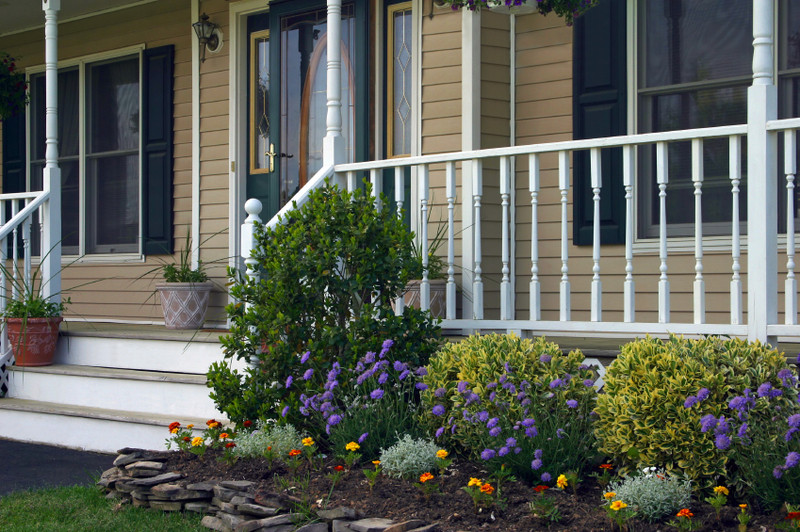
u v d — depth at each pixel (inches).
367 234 184.2
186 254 294.5
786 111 207.2
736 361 141.3
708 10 215.8
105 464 207.3
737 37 212.5
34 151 349.4
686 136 165.8
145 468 166.2
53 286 264.5
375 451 165.0
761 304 157.2
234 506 146.3
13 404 240.7
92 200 329.7
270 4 273.6
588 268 229.6
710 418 128.7
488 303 237.0
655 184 222.4
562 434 147.9
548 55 234.8
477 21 235.0
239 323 181.2
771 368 142.0
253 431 174.7
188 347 232.1
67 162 337.1
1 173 358.9
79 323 315.3
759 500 132.0
